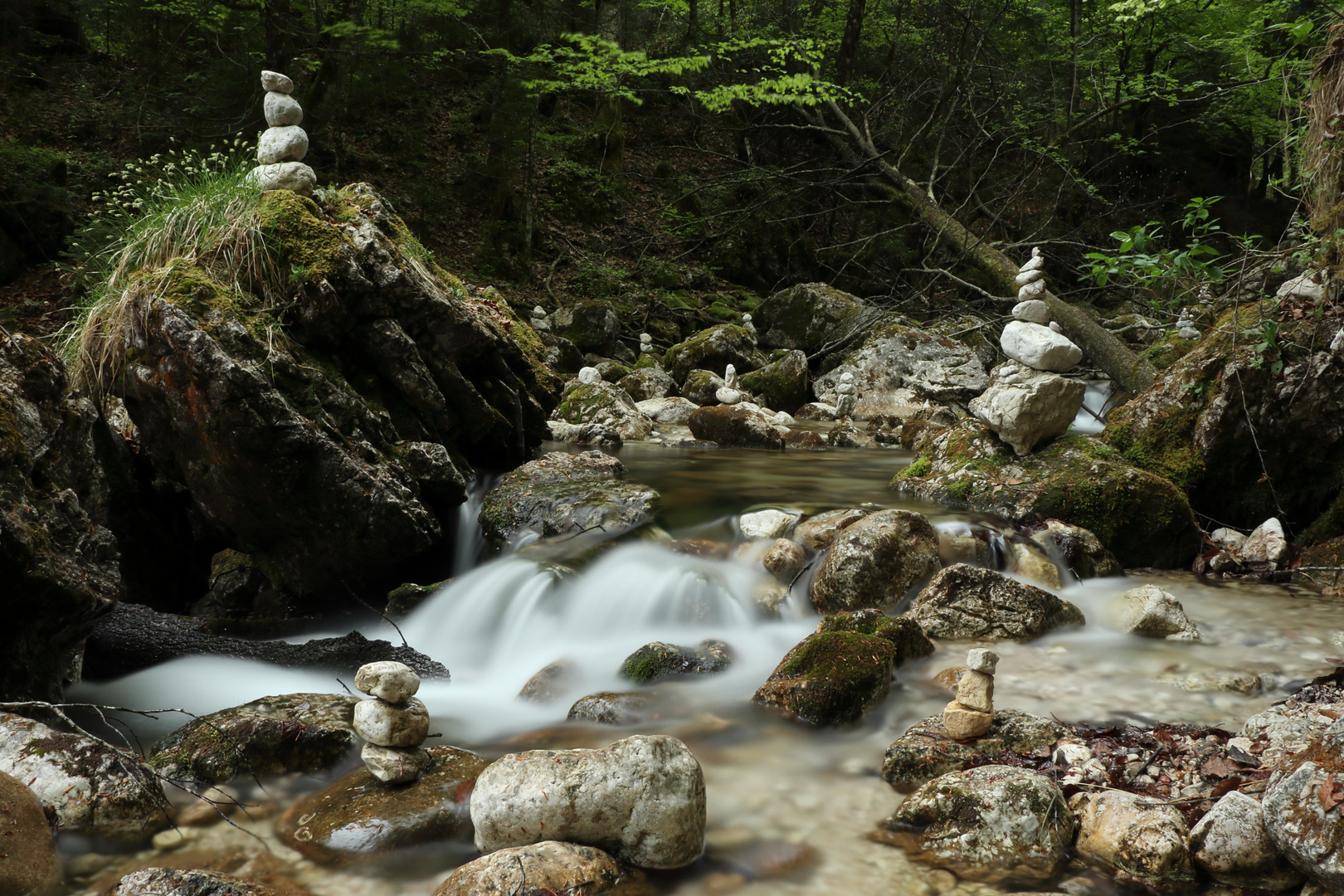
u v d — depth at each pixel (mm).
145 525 5512
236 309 4926
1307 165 6109
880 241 18438
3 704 2979
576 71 16344
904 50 20172
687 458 8539
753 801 2994
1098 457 6008
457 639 4859
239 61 14383
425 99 18203
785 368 12648
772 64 18906
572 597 4891
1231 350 6145
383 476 5051
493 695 4215
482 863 2414
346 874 2570
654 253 18266
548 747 3436
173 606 5727
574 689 4066
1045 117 19375
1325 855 2186
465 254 16141
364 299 5309
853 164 16750
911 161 18938
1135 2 11977
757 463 8250
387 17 16828
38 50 14789
